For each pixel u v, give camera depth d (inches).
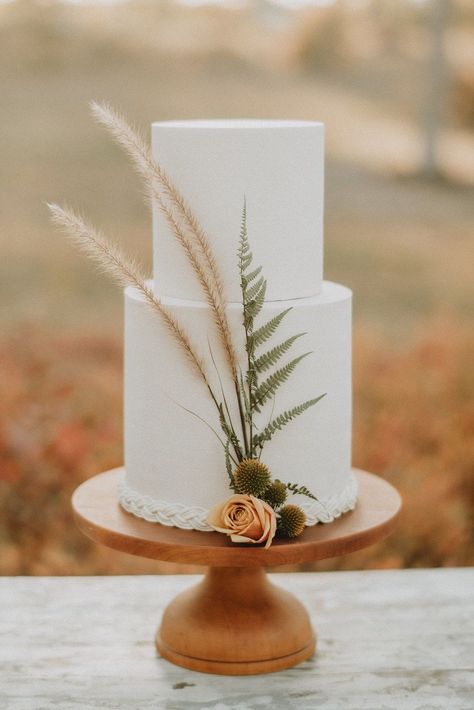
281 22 559.5
